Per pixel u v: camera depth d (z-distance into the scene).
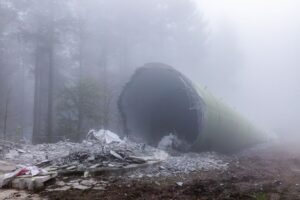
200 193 7.84
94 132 15.85
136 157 10.77
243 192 8.10
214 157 13.93
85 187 8.05
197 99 12.82
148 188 8.06
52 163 10.23
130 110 16.05
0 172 9.12
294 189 8.73
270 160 14.31
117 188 7.99
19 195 7.36
